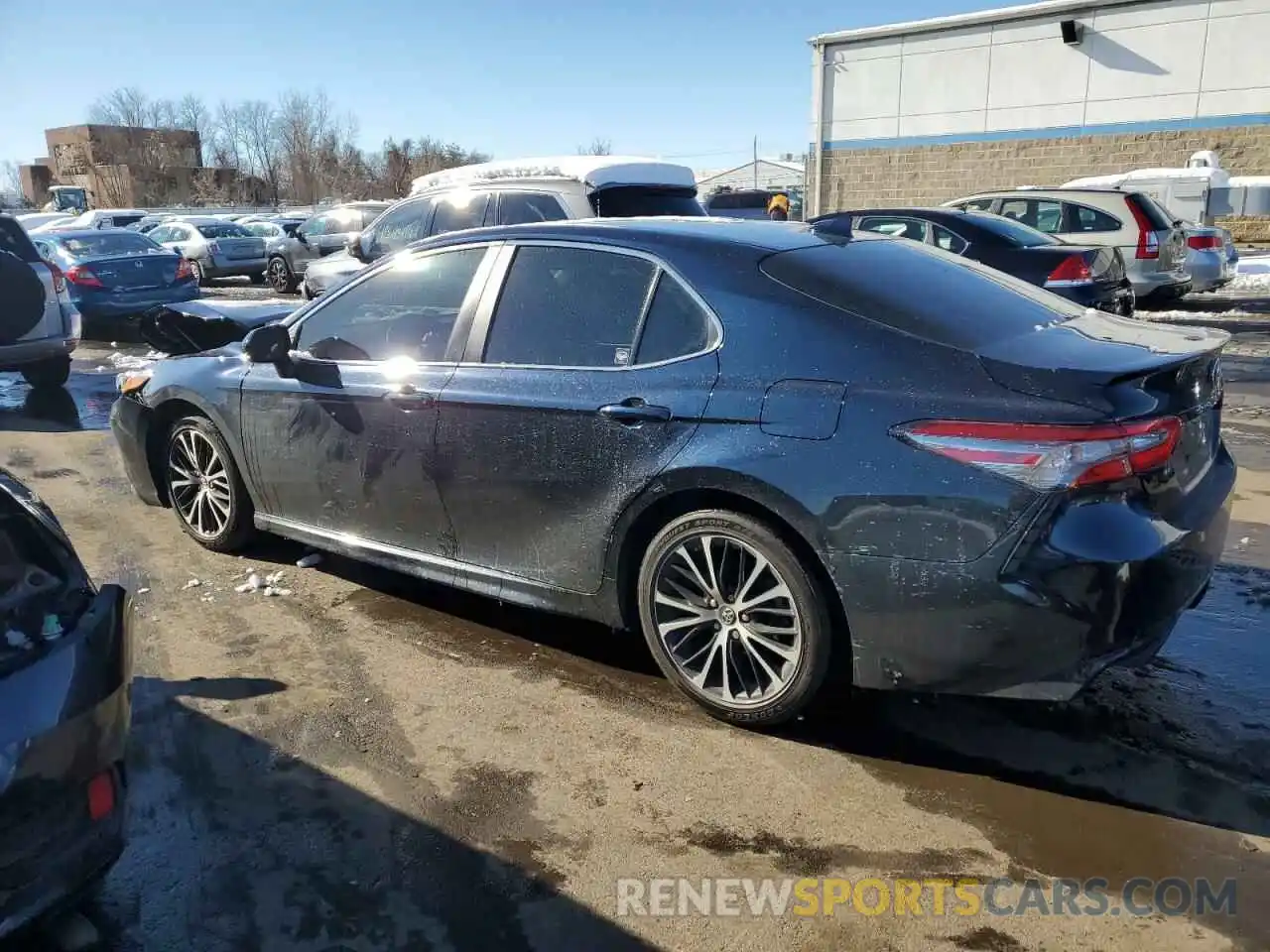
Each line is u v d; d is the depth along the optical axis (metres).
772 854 2.71
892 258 3.64
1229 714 3.34
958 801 2.91
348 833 2.81
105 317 12.35
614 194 8.66
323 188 62.25
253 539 4.92
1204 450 3.19
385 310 4.18
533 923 2.47
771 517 3.12
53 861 2.11
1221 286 13.63
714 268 3.36
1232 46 19.02
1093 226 12.21
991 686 2.85
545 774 3.08
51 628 2.21
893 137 23.22
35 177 80.38
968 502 2.75
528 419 3.56
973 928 2.43
